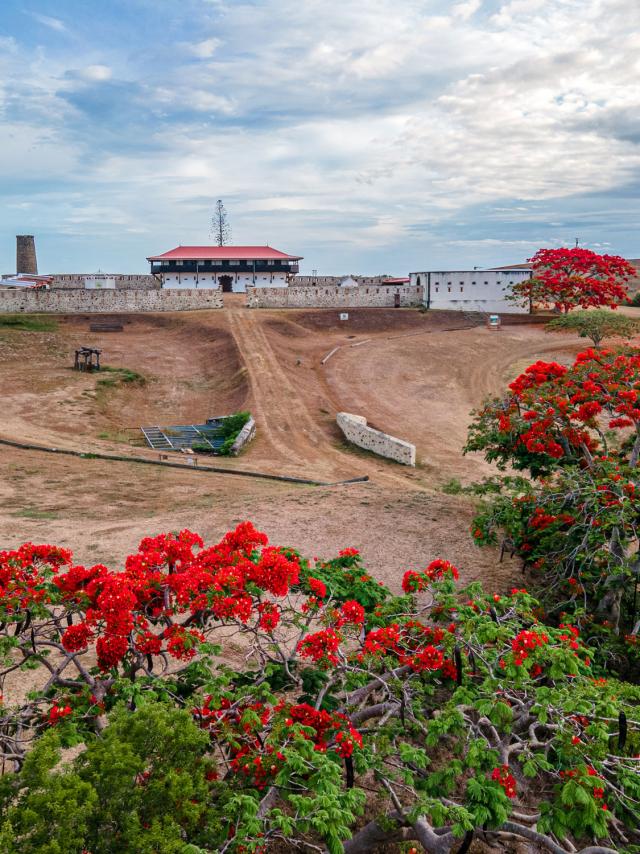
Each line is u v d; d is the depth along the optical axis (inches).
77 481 853.2
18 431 1143.6
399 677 279.9
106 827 175.5
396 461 1152.2
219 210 3243.1
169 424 1325.0
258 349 1788.9
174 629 261.9
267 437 1245.7
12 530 616.4
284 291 2374.5
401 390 1608.0
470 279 2396.7
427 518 674.2
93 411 1325.0
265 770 213.5
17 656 368.5
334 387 1603.1
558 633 281.7
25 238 3745.1
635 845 226.4
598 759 225.5
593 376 527.8
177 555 312.5
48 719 234.7
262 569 289.1
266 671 278.1
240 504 740.0
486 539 495.8
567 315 1941.4
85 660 381.1
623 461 549.0
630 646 380.5
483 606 296.0
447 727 230.8
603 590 436.1
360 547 595.2
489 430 572.7
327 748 232.8
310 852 240.8
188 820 186.5
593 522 416.8
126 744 181.5
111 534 620.1
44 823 161.0
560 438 530.6
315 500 746.2
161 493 813.2
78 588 286.8
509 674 241.3
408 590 331.0
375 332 2155.5
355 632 311.0
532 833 215.8
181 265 2913.4
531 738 255.9
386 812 233.0
